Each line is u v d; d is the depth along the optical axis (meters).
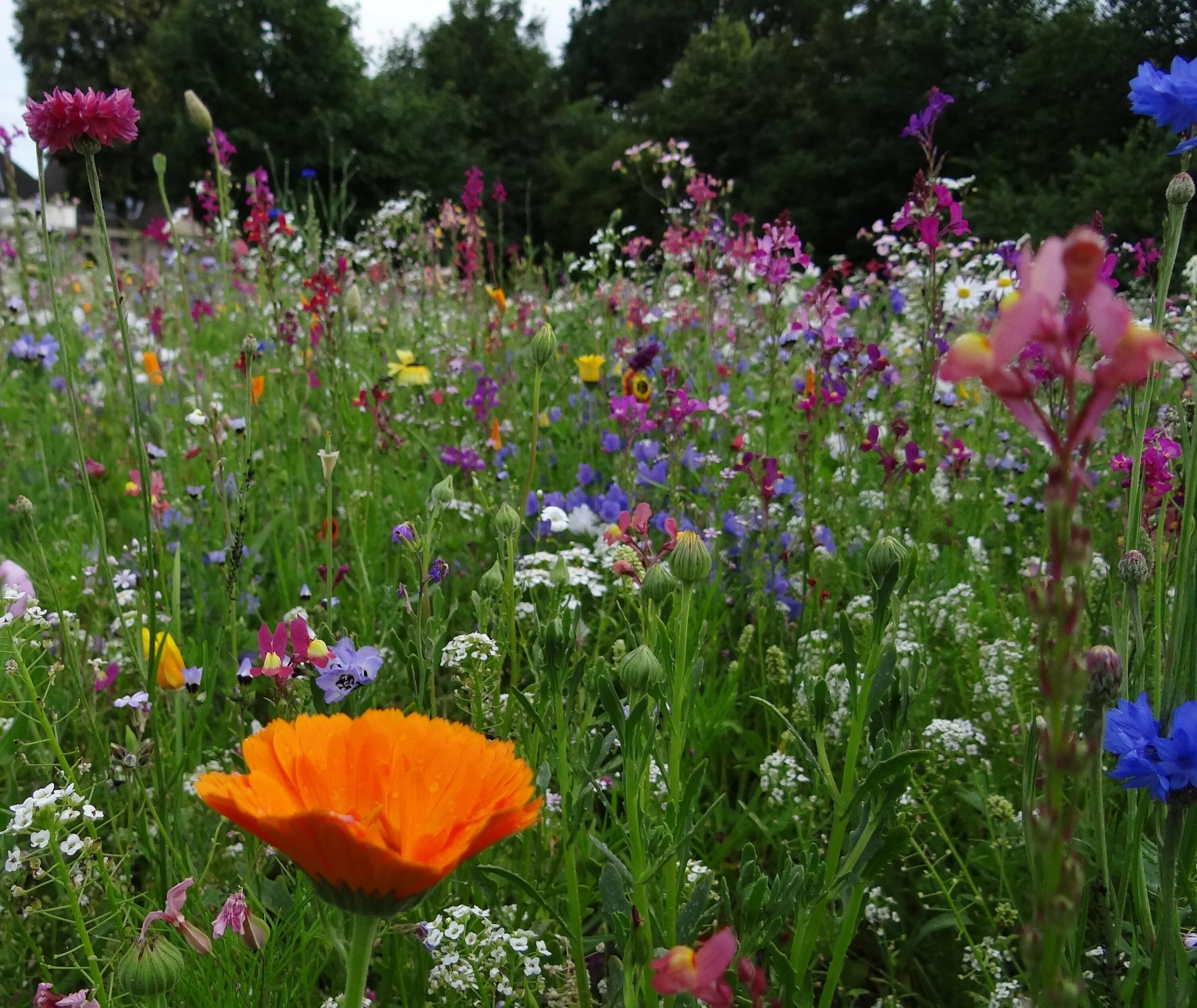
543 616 2.54
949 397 4.25
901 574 2.14
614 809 1.71
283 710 1.62
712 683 2.54
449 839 0.88
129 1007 1.40
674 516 3.12
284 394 4.27
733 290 5.75
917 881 2.13
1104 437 3.60
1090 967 1.61
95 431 4.81
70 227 14.52
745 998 1.34
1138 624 1.49
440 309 7.48
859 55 33.22
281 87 30.12
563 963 1.70
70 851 1.36
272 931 1.51
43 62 48.56
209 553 3.35
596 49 60.00
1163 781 1.17
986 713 2.37
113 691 2.56
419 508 3.63
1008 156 27.08
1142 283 4.16
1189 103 1.58
